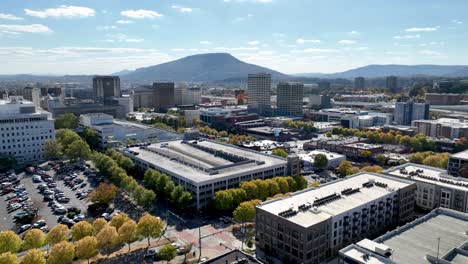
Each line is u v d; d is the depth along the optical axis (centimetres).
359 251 12094
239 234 17162
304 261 14062
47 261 13075
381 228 17412
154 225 15162
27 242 14012
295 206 16138
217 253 15250
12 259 12481
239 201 19275
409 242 12788
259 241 16088
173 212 19612
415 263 11350
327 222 14750
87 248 13512
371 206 16675
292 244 14450
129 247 15225
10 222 18112
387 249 11825
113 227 14475
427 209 19825
